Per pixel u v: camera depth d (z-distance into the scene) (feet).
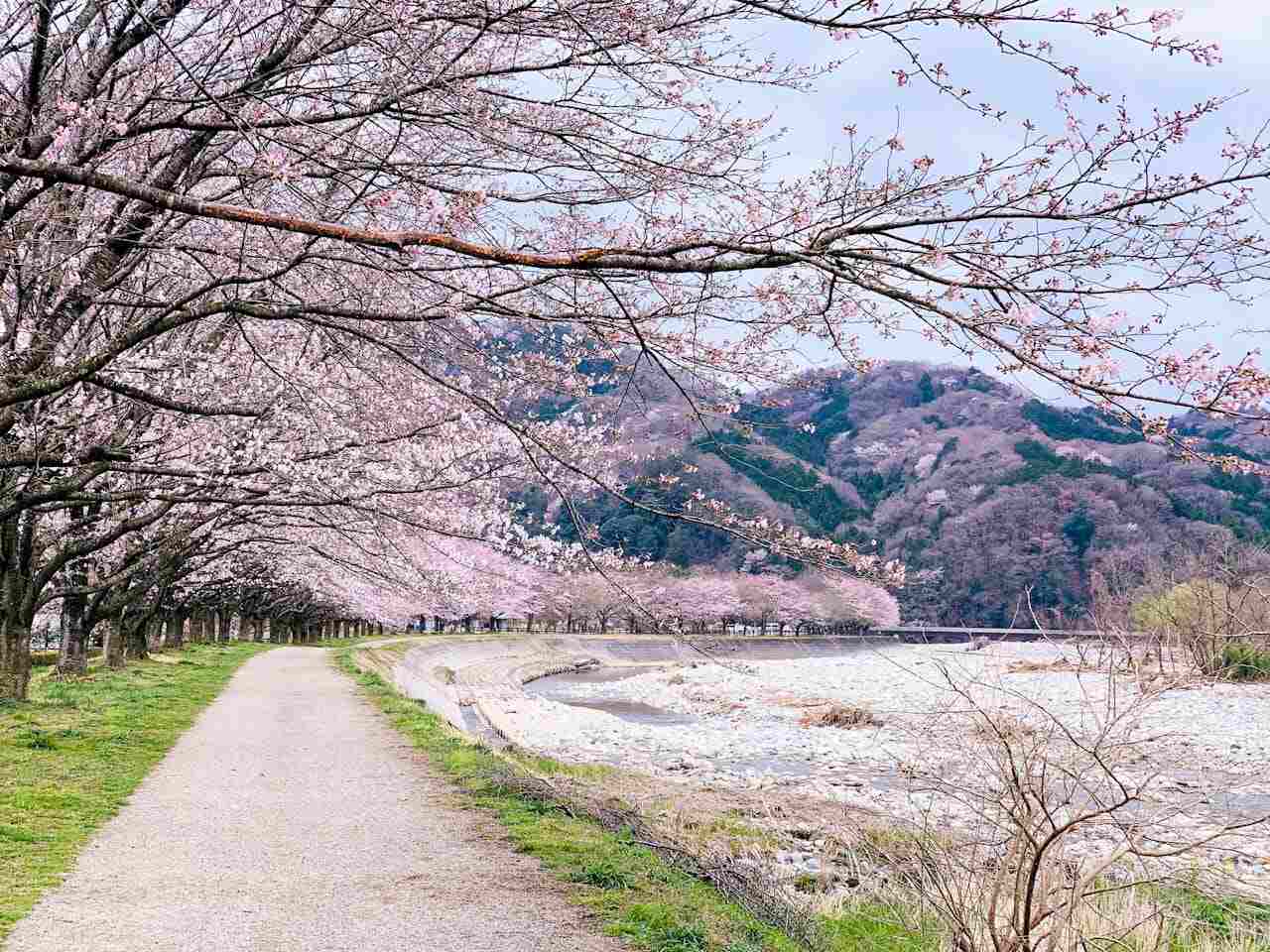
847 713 105.60
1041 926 20.36
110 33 29.94
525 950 23.08
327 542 73.92
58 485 44.21
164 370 43.62
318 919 25.04
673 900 27.86
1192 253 13.92
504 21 23.91
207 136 30.42
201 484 44.19
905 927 28.14
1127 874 26.27
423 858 31.60
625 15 24.09
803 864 39.83
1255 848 37.17
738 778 68.03
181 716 65.72
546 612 266.16
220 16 30.63
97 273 33.91
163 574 80.89
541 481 33.01
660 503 21.25
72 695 70.59
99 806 37.06
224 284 25.26
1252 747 73.41
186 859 30.60
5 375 33.55
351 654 152.05
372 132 33.60
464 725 102.12
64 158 28.94
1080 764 21.76
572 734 96.68
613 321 21.36
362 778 45.60
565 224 29.94
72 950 22.08
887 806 51.75
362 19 25.67
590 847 33.60
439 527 44.45
